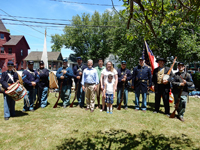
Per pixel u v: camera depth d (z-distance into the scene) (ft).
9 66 15.19
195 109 20.11
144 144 10.83
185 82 15.16
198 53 32.04
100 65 20.39
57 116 16.40
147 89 19.93
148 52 25.96
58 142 10.94
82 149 10.05
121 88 19.69
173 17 9.53
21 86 15.29
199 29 33.53
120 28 40.34
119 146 10.52
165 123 14.85
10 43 96.89
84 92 20.12
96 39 94.89
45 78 19.97
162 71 17.74
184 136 12.14
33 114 17.03
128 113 17.84
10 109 16.05
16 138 11.39
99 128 13.46
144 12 8.50
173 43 35.70
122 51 39.01
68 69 19.81
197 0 8.60
